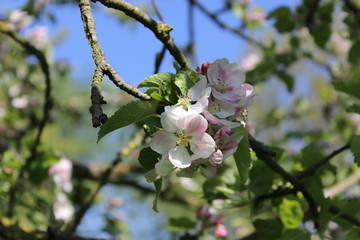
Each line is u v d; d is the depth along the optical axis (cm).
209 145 50
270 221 75
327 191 103
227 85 53
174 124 50
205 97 51
